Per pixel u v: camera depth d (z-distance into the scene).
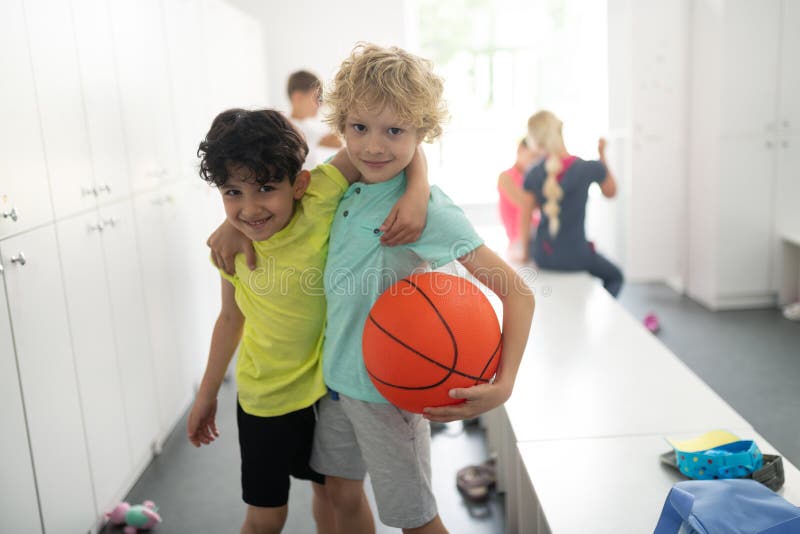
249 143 1.34
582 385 2.23
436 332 1.31
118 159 2.62
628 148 4.86
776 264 4.50
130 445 2.64
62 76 2.19
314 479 1.69
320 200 1.44
